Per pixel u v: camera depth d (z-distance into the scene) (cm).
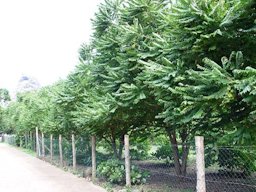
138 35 960
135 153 1802
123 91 1045
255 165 855
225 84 610
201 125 813
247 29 690
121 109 1089
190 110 714
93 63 1320
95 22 1252
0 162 2336
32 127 3141
